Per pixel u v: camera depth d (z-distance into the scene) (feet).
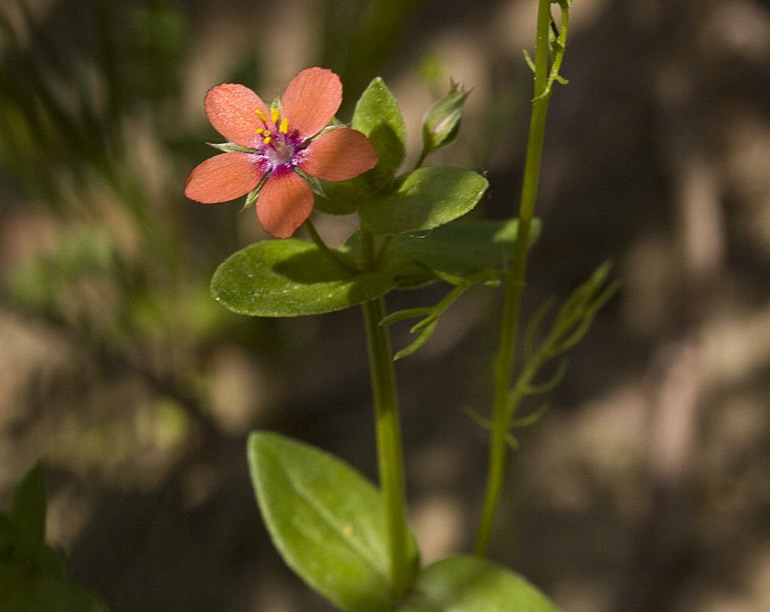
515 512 0.67
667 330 0.66
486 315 0.65
